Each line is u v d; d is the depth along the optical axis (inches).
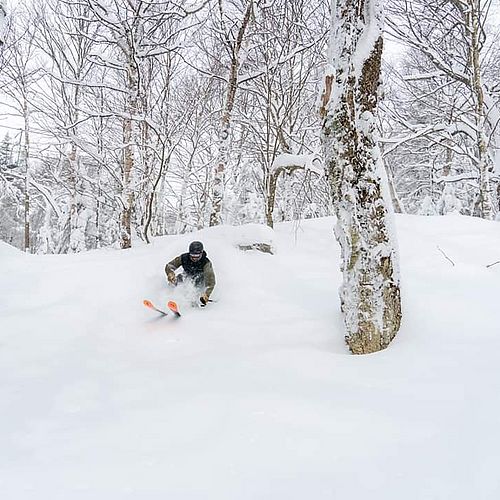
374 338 148.3
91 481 76.7
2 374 141.0
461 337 146.9
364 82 156.3
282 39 396.8
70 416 106.9
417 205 917.2
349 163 156.0
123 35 343.3
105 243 810.2
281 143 410.3
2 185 763.4
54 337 182.2
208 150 711.7
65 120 462.3
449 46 481.1
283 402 105.8
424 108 564.4
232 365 138.6
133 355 162.7
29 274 266.5
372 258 152.3
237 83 406.0
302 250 280.5
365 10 157.4
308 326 176.7
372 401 104.7
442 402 99.9
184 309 215.9
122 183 373.1
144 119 340.2
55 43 491.5
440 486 70.3
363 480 73.8
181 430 95.0
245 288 227.5
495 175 443.5
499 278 203.5
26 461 84.4
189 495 72.0
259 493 71.9
